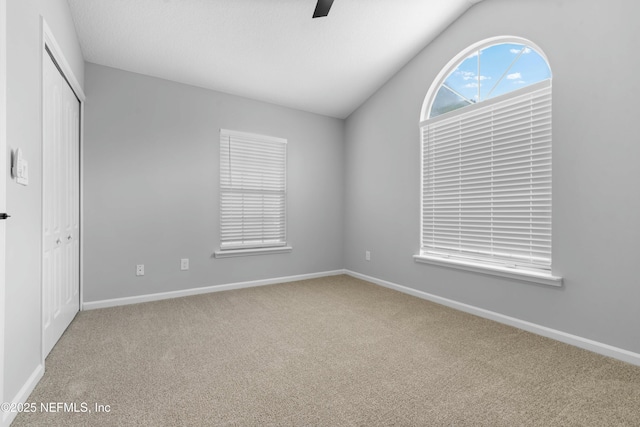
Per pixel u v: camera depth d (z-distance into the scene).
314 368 1.90
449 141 3.19
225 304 3.18
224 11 2.66
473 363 1.97
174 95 3.40
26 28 1.60
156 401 1.56
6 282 1.38
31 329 1.65
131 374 1.82
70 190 2.58
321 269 4.49
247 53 3.15
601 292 2.12
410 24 3.07
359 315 2.87
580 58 2.21
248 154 3.88
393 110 3.82
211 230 3.63
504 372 1.86
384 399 1.59
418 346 2.22
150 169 3.27
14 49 1.46
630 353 1.99
